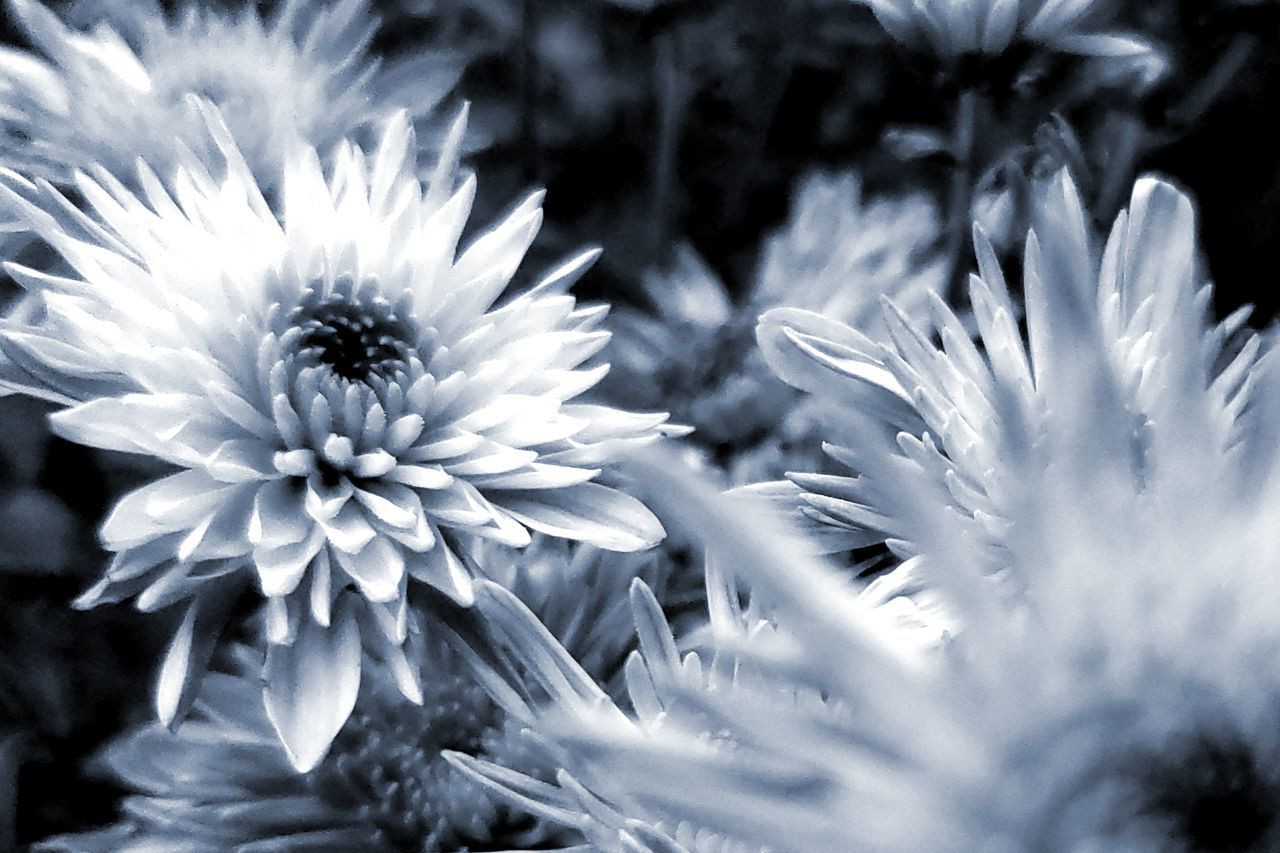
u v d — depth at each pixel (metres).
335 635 0.49
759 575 0.42
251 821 0.53
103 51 0.58
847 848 0.42
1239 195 0.62
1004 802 0.42
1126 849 0.42
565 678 0.49
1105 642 0.42
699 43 0.67
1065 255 0.43
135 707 0.58
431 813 0.53
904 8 0.55
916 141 0.60
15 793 0.57
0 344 0.50
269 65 0.59
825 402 0.49
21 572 0.58
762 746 0.43
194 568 0.49
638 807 0.47
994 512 0.49
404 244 0.52
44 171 0.56
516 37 0.67
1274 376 0.43
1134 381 0.49
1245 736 0.42
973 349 0.51
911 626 0.47
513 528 0.50
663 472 0.42
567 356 0.52
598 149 0.67
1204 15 0.62
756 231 0.66
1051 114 0.58
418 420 0.50
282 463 0.50
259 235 0.51
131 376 0.50
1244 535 0.43
